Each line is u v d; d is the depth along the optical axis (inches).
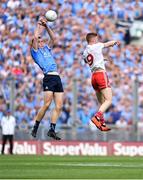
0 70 3319.4
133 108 2891.2
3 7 3580.2
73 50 3442.4
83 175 1386.6
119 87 3208.7
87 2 3656.5
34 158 2316.7
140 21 3646.7
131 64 3427.7
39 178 1314.0
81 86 3078.2
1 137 2962.6
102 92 1599.4
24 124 3006.9
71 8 3622.0
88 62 1612.9
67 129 2947.8
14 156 2503.7
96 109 3075.8
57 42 3464.6
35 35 1646.2
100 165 1831.9
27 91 3063.5
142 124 2962.6
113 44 1606.8
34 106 3070.9
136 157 2544.3
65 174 1417.3
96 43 1608.0
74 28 3545.8
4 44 3435.0
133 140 2935.5
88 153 2947.8
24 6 3597.4
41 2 3624.5
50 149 2950.3
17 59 3368.6
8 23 3521.2
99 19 3619.6
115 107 3112.7
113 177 1338.6
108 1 3678.6
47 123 2984.7
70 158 2370.8
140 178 1316.4
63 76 3201.3
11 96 2881.4
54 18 1657.2
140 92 2913.4
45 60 1648.6
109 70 3329.2
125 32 3609.7
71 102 2957.7
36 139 2977.4
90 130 2957.7
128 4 3705.7
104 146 2947.8
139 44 3585.1
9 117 2780.5
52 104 2972.4
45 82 1651.1
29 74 3238.2
